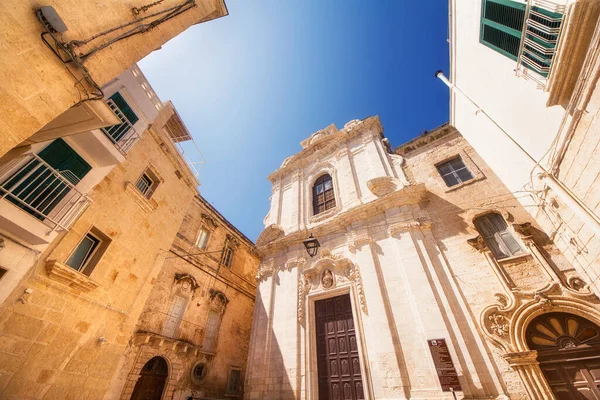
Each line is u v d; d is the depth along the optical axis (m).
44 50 3.81
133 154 10.75
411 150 14.17
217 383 14.24
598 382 6.14
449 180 11.85
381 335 9.29
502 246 8.99
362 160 15.72
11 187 6.28
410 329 8.93
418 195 11.58
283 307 12.61
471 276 8.85
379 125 17.22
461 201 10.66
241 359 16.47
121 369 10.07
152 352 11.40
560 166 6.02
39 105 3.79
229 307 17.00
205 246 16.88
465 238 9.65
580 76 4.50
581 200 5.64
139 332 11.04
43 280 7.04
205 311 15.06
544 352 6.86
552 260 7.75
